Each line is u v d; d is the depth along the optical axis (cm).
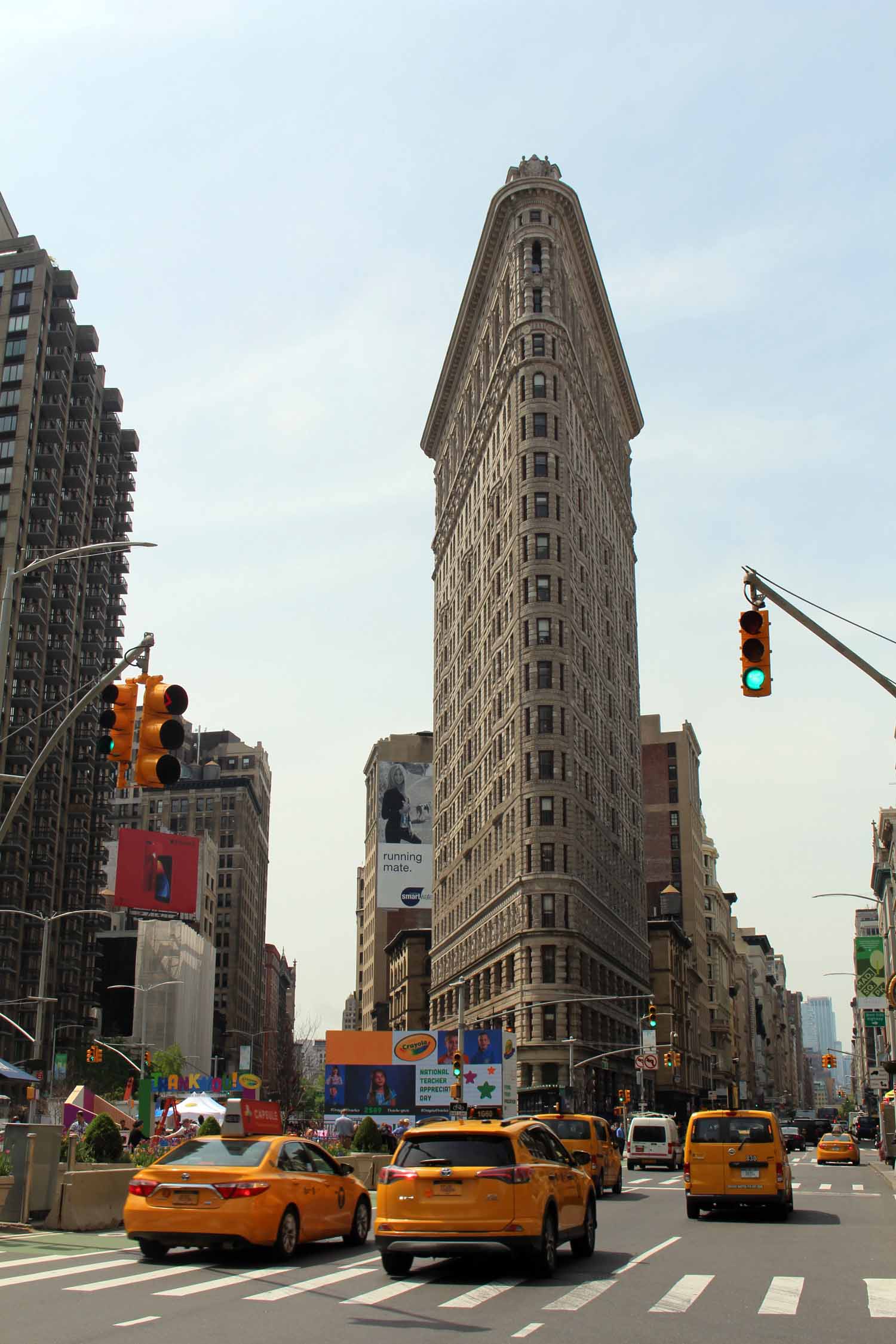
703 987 17588
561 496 10275
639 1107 11300
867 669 1923
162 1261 1884
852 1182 4741
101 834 13700
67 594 13075
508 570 10475
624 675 12850
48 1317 1356
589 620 11019
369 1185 3684
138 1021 14538
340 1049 6631
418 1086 6588
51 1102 7794
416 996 15212
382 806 16425
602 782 11019
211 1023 17000
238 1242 1830
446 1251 1806
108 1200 2439
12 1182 2383
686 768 17850
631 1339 1279
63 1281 1655
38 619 12294
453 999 11894
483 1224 1738
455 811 12456
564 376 10738
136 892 13862
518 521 10275
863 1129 11681
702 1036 17250
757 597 1970
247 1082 7200
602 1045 9888
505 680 10306
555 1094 8638
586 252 11819
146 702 2080
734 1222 2845
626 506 14150
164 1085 8438
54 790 12419
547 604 9925
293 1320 1366
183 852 14325
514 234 11169
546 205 11125
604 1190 4003
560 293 11019
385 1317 1402
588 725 10606
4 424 12606
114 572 14700
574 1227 1977
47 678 12550
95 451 14162
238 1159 1939
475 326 12594
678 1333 1315
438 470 14788
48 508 12662
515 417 10562
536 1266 1778
